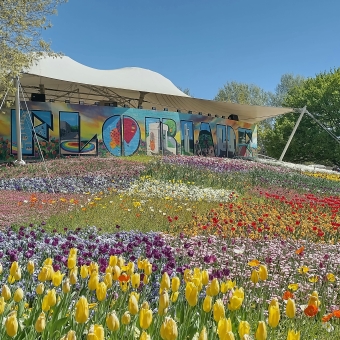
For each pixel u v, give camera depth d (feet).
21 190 47.80
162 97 113.50
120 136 87.56
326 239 29.53
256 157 120.67
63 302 11.46
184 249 23.32
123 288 12.71
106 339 10.80
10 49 62.34
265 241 26.91
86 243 22.97
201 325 11.11
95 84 89.81
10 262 17.60
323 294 17.43
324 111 146.61
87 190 48.65
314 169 102.32
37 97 80.84
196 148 101.09
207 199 45.29
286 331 13.76
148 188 47.98
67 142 81.61
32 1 62.75
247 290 17.08
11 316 8.42
